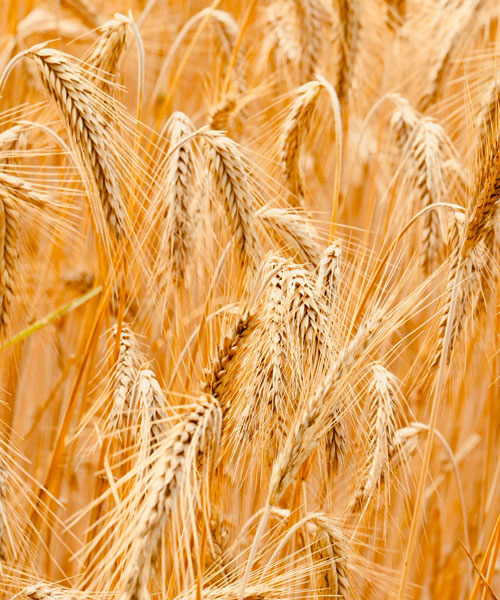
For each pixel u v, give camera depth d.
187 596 1.03
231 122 1.23
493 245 1.15
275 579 1.06
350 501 1.11
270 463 1.06
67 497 1.24
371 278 1.09
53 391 1.24
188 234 1.12
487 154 1.04
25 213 1.11
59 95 1.07
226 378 1.02
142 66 1.12
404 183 1.21
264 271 1.06
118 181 1.08
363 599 1.17
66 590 1.04
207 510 1.01
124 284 1.10
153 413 1.04
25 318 1.20
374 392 1.09
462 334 1.10
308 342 1.02
